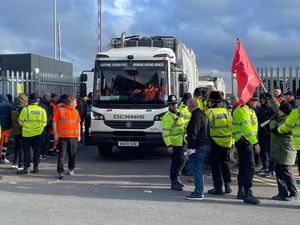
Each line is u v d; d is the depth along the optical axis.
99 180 10.55
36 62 24.52
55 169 12.30
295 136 8.32
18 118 11.92
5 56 24.22
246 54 9.34
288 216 7.25
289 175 8.39
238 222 6.84
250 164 8.27
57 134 10.92
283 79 15.44
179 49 15.84
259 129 10.97
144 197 8.64
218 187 8.97
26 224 6.65
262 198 8.62
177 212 7.45
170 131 9.35
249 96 8.98
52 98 14.74
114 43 16.53
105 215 7.20
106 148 14.70
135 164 13.11
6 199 8.41
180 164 9.34
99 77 13.46
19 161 11.82
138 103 13.13
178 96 14.17
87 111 16.28
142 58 13.35
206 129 8.46
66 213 7.32
